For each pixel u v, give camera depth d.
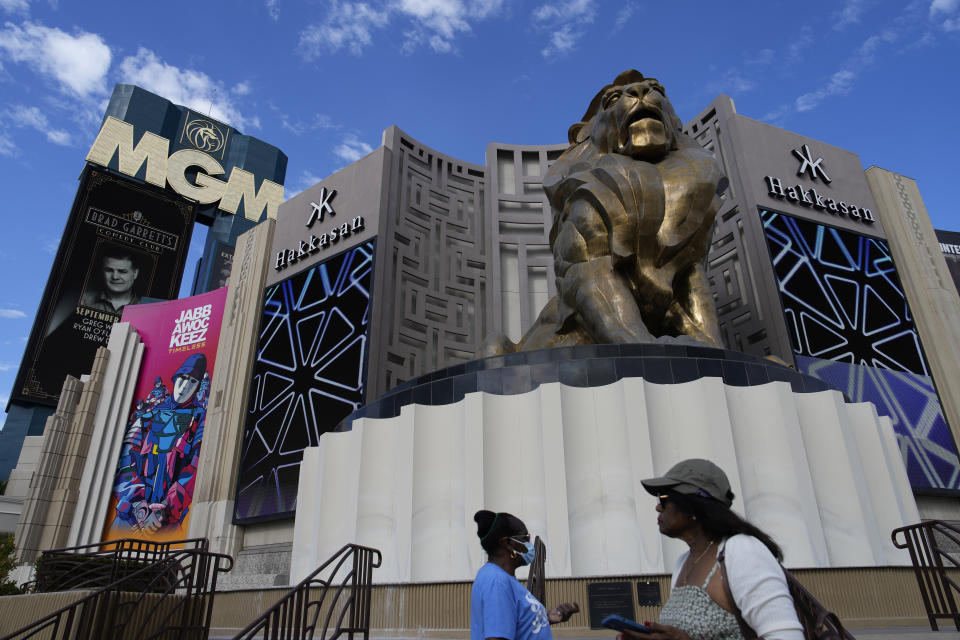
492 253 29.53
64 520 28.66
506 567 3.41
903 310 24.30
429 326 27.53
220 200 73.62
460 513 10.38
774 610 2.06
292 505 23.16
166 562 7.94
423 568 10.12
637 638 2.21
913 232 26.06
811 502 9.52
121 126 65.44
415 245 28.81
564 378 11.25
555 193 16.11
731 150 26.14
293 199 31.91
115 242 58.12
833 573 8.09
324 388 24.78
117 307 55.81
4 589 15.91
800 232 24.39
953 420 22.30
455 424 10.98
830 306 23.11
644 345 11.86
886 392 22.11
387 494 11.18
